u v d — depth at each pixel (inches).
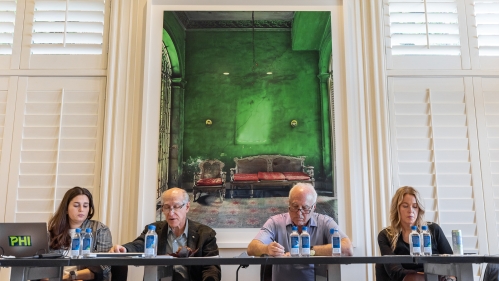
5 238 79.3
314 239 103.0
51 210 121.9
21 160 124.3
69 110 127.2
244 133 124.6
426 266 85.5
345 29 128.7
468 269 76.2
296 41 129.3
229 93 126.5
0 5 133.0
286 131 124.9
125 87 126.5
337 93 126.8
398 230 103.3
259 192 121.6
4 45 129.6
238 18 130.0
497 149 128.1
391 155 126.4
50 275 79.1
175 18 129.6
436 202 124.3
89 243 82.0
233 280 117.9
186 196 105.2
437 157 127.1
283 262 72.2
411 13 133.5
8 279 117.3
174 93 125.8
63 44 129.3
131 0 131.1
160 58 127.3
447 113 129.6
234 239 118.5
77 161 124.3
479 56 133.1
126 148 123.3
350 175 121.5
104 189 120.5
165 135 123.5
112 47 128.4
